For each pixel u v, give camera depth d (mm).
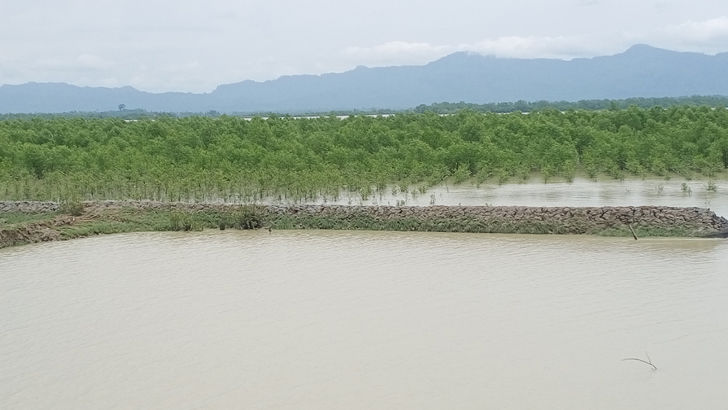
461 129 81688
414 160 69438
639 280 33281
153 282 35844
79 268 39344
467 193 61406
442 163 69625
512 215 47188
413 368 23984
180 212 52656
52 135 83375
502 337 26531
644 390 21922
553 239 43844
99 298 33094
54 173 64562
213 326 28734
